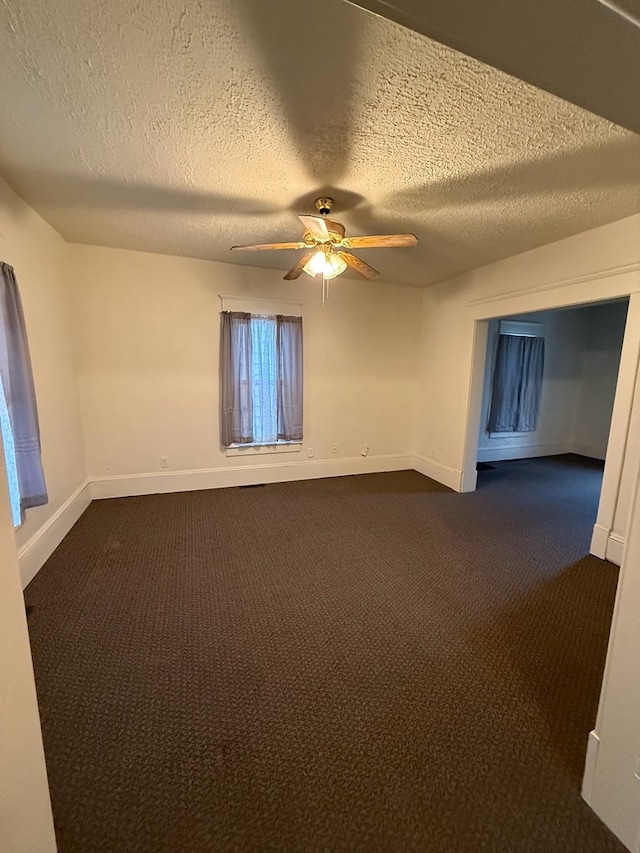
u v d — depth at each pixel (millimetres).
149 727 1481
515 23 657
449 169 2104
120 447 3971
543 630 2068
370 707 1583
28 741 780
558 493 4410
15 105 1628
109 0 1162
